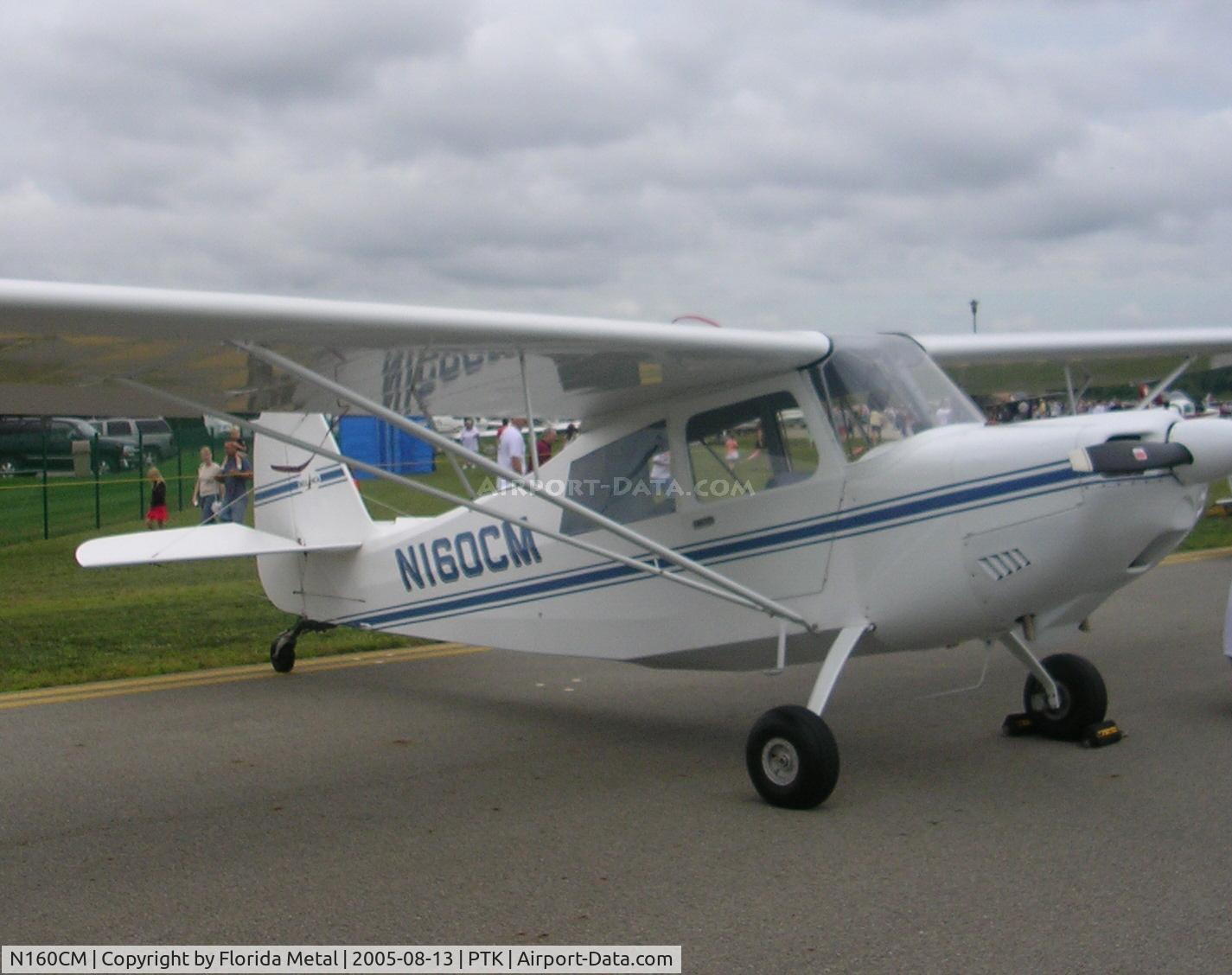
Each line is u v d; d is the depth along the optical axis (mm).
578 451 6012
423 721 6188
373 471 4754
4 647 8328
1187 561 12102
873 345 5160
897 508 4812
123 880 3871
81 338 4094
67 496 22219
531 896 3654
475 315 4488
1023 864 3826
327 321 4188
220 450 25000
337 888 3768
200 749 5617
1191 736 5453
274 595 7770
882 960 3117
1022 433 4590
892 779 4902
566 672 7500
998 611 4664
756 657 5387
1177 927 3287
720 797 4727
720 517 5375
